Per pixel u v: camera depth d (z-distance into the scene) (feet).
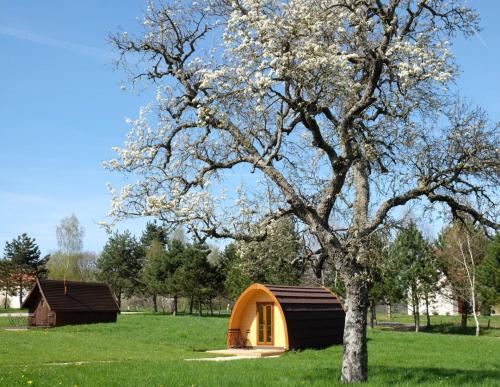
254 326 107.55
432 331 182.91
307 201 56.13
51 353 86.07
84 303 177.88
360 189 53.93
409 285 166.81
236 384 48.98
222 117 51.42
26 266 307.78
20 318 201.46
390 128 54.08
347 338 50.11
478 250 163.12
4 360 75.61
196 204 52.34
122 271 287.48
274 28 46.32
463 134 51.57
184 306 318.86
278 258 62.80
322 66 46.19
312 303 106.11
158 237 296.10
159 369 60.54
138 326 145.48
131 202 52.90
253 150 53.47
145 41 58.03
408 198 52.26
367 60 50.67
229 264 210.18
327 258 60.39
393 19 48.26
